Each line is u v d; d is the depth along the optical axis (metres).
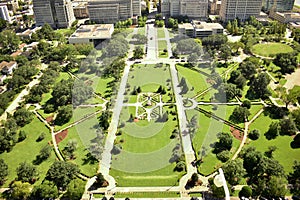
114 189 191.50
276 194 177.62
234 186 190.88
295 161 199.00
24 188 182.88
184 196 185.50
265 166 193.25
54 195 182.62
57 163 197.38
